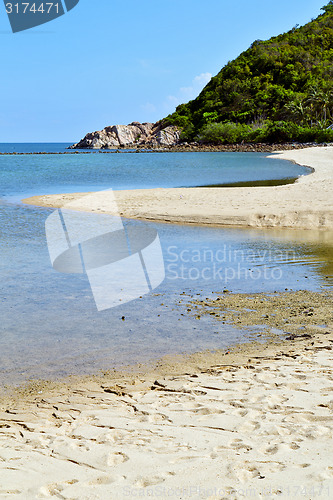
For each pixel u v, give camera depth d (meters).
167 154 75.12
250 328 5.66
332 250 9.98
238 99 115.25
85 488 2.59
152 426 3.38
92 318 6.12
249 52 134.25
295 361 4.59
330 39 134.62
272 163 41.31
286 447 2.92
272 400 3.70
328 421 3.27
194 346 5.16
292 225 13.07
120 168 41.03
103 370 4.61
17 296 7.11
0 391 4.20
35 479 2.71
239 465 2.73
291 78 115.25
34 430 3.45
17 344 5.27
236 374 4.34
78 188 24.53
